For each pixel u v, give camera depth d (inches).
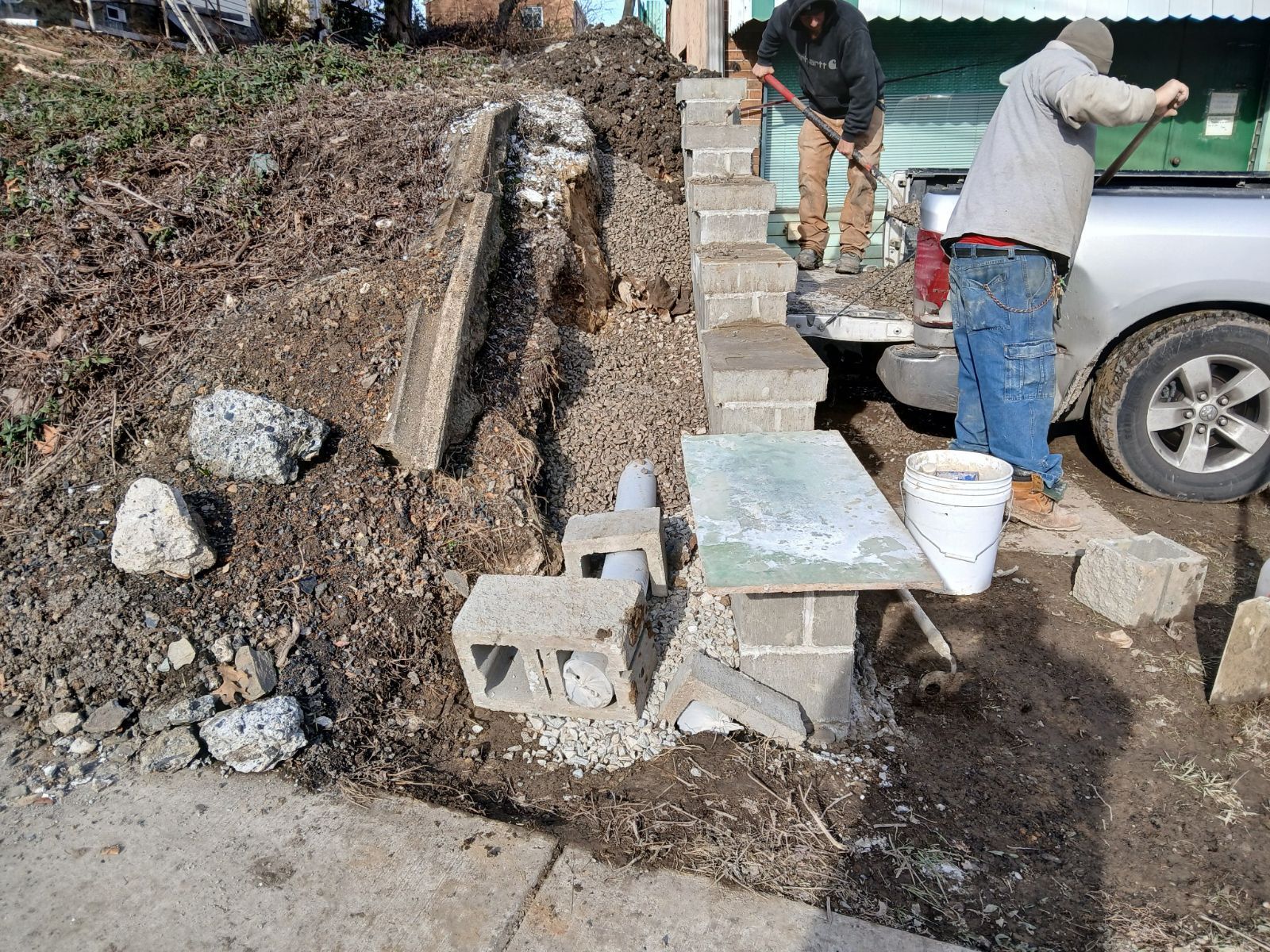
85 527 117.6
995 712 106.6
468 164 184.9
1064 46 130.0
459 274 150.6
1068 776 96.1
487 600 103.0
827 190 310.5
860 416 207.8
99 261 161.6
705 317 167.2
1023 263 131.7
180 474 123.2
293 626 107.5
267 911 77.9
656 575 123.9
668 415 171.0
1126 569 120.5
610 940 74.8
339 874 81.6
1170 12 256.2
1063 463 183.3
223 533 115.6
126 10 333.1
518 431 142.6
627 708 100.7
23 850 84.2
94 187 178.7
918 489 122.0
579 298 191.2
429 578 117.2
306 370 138.9
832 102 229.8
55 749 96.9
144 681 101.6
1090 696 109.1
